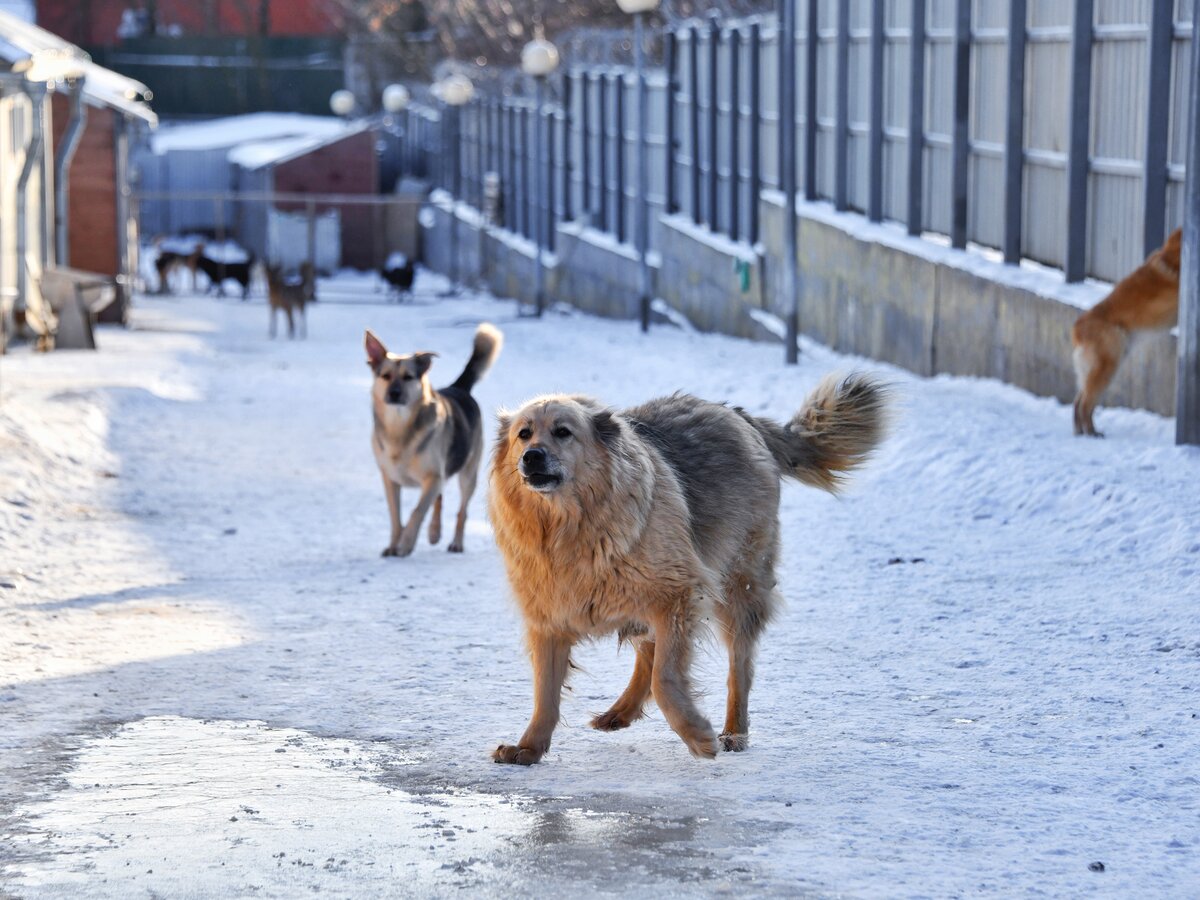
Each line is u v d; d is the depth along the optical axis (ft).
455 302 152.35
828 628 27.35
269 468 49.93
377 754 20.26
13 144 81.92
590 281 132.46
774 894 14.56
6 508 39.37
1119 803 17.43
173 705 22.98
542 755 19.94
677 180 114.52
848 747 20.10
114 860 15.83
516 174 162.91
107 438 53.83
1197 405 39.22
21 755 20.22
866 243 73.31
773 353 81.61
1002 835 16.37
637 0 99.66
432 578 33.55
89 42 262.06
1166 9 46.68
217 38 257.55
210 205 210.18
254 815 17.43
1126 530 32.78
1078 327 43.57
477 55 214.07
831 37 84.12
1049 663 24.20
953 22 66.28
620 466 19.07
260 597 31.24
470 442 38.34
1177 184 47.16
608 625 19.88
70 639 27.32
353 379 79.41
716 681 25.00
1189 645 24.53
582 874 15.23
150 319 119.44
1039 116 57.72
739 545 21.20
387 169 238.89
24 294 81.35
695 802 17.80
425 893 14.75
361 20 257.96
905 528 36.58
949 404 51.49
